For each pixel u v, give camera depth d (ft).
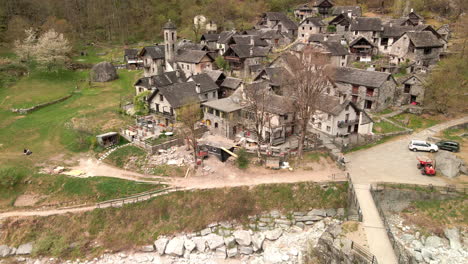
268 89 206.18
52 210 146.82
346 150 174.29
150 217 142.82
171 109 202.69
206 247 131.03
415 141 174.50
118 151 180.65
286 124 178.91
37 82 297.33
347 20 323.16
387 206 139.54
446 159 151.94
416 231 128.47
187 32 411.75
